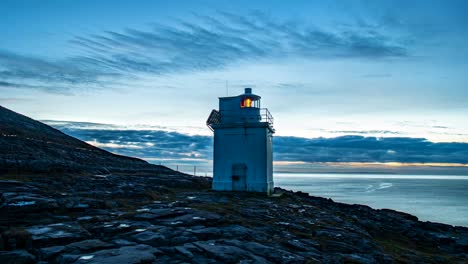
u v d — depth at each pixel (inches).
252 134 1333.7
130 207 856.3
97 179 1203.9
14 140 1461.6
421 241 1042.7
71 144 2027.6
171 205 893.2
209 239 620.1
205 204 986.1
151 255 489.4
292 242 658.2
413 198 5777.6
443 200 5423.2
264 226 768.3
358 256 658.2
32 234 548.4
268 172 1347.2
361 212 1379.2
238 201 1099.3
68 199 810.2
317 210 1118.4
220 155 1368.1
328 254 641.0
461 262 853.2
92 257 470.6
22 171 1120.8
